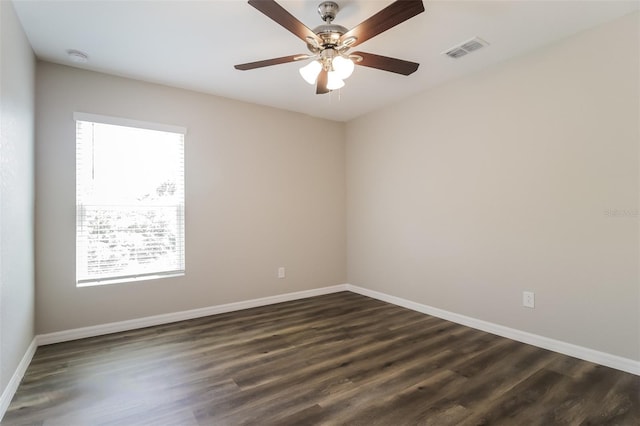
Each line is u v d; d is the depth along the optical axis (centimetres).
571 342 255
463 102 328
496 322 303
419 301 376
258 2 167
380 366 240
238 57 284
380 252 428
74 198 297
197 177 361
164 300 340
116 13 221
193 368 238
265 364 244
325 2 210
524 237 282
